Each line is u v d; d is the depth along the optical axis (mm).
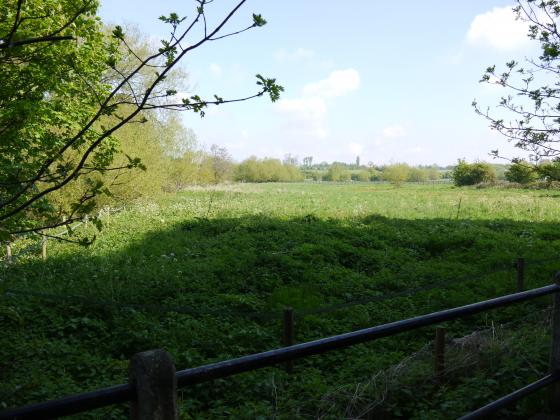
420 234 17516
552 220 21969
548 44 7254
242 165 95250
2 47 2168
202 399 5906
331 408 4598
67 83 6684
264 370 6633
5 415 1349
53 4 5309
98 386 5926
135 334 7934
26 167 4375
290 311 7039
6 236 3318
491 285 11117
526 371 4664
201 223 19188
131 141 22750
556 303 3354
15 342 7309
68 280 11078
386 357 6746
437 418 4203
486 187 50125
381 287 11695
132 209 23719
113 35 2639
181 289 10703
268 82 2873
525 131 7344
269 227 18031
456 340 6004
